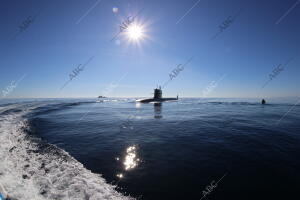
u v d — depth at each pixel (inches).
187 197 203.8
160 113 1021.2
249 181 239.6
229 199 200.8
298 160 308.7
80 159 312.7
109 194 204.2
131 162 302.2
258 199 201.0
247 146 388.8
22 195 184.9
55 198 185.8
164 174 259.0
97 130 562.3
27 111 1043.3
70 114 980.6
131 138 461.1
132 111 1154.7
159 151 359.9
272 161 305.3
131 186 224.2
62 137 472.1
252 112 1059.9
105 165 288.7
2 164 263.4
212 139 446.6
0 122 649.6
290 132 514.3
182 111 1138.7
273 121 711.1
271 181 239.1
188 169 275.6
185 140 439.2
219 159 315.9
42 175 236.5
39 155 319.6
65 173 248.1
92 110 1237.7
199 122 697.0
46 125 647.1
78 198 189.3
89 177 242.5
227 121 717.9
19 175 230.8
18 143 391.5
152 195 206.4
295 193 212.4
